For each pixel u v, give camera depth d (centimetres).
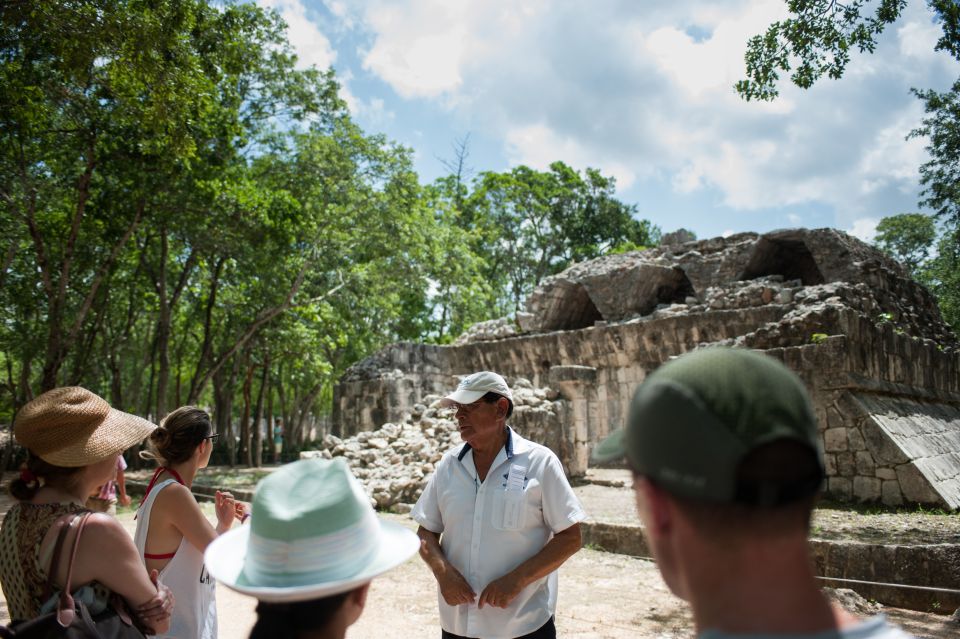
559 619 583
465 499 327
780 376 100
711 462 92
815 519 953
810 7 911
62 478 246
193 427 313
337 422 1900
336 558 167
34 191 1502
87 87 1302
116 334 2619
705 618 97
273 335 2128
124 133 1373
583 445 1383
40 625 209
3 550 231
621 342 1727
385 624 578
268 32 1938
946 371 1623
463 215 3694
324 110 2073
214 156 1650
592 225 3934
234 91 1850
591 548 840
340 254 2064
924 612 600
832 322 1206
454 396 331
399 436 1367
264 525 168
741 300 1575
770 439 91
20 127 1227
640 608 611
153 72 920
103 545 229
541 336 1875
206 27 1073
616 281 1925
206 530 292
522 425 1235
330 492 173
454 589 307
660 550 106
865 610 598
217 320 2325
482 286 3109
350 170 1947
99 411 256
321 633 162
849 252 1605
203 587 295
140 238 2020
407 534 201
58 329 1529
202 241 1759
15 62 1091
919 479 1047
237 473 1986
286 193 1756
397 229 1958
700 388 97
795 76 945
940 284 2747
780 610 92
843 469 1132
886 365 1308
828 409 1161
